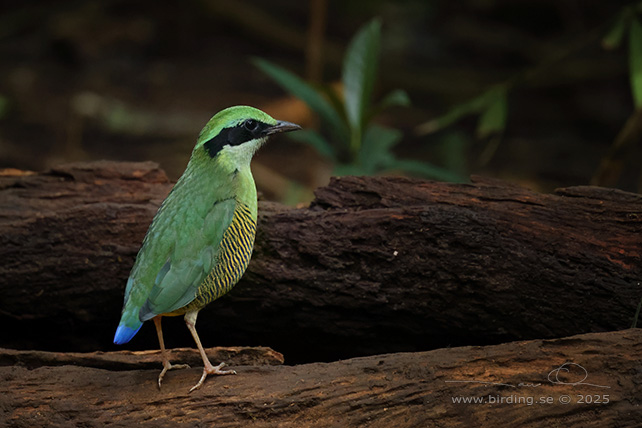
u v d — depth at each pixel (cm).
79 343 1095
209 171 913
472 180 1066
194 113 2517
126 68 2834
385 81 2719
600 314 959
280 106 2377
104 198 1083
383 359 866
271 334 1059
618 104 2616
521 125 2597
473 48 2964
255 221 930
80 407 827
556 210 1003
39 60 2855
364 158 1384
